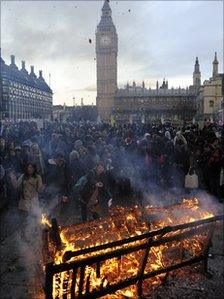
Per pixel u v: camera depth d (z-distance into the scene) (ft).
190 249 19.01
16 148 36.35
